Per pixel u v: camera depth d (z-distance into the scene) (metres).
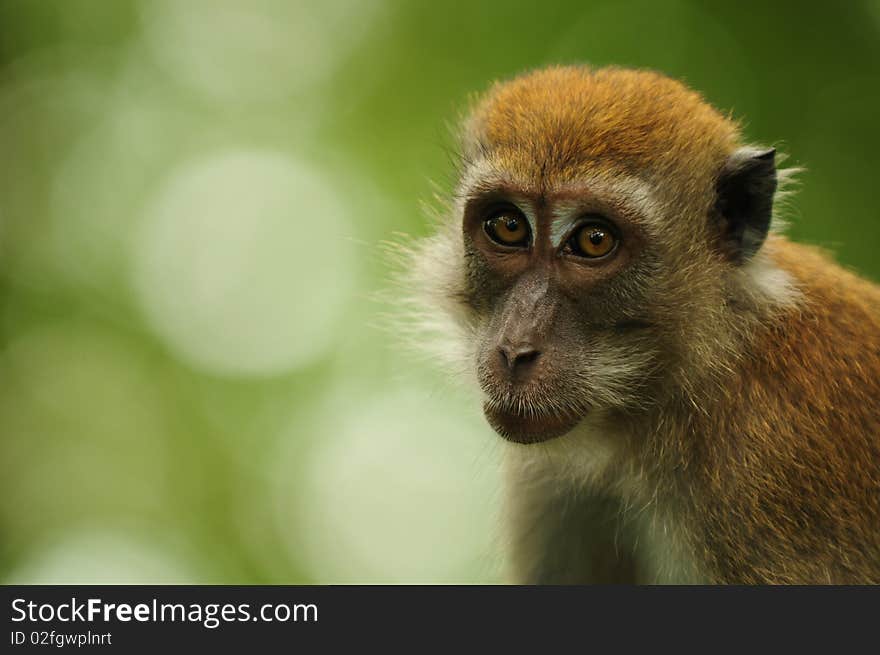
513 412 9.13
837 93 17.41
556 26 18.52
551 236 9.12
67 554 18.66
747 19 17.88
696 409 9.02
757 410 8.84
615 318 9.09
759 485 8.69
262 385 19.47
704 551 8.93
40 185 20.34
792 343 9.06
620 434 9.39
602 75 9.94
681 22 18.02
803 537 8.64
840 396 8.95
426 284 10.61
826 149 17.11
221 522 18.92
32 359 19.48
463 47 19.11
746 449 8.80
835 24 17.64
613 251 9.02
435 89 19.03
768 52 17.69
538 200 9.08
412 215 18.34
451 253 10.29
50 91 20.66
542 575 10.81
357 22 20.16
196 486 19.12
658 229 9.00
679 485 9.14
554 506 10.72
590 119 9.23
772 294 9.14
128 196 20.53
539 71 10.41
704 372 9.02
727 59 17.75
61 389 19.47
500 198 9.30
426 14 19.47
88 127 20.72
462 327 10.12
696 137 9.26
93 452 19.31
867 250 16.39
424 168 18.59
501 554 10.84
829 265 10.06
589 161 9.01
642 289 9.03
